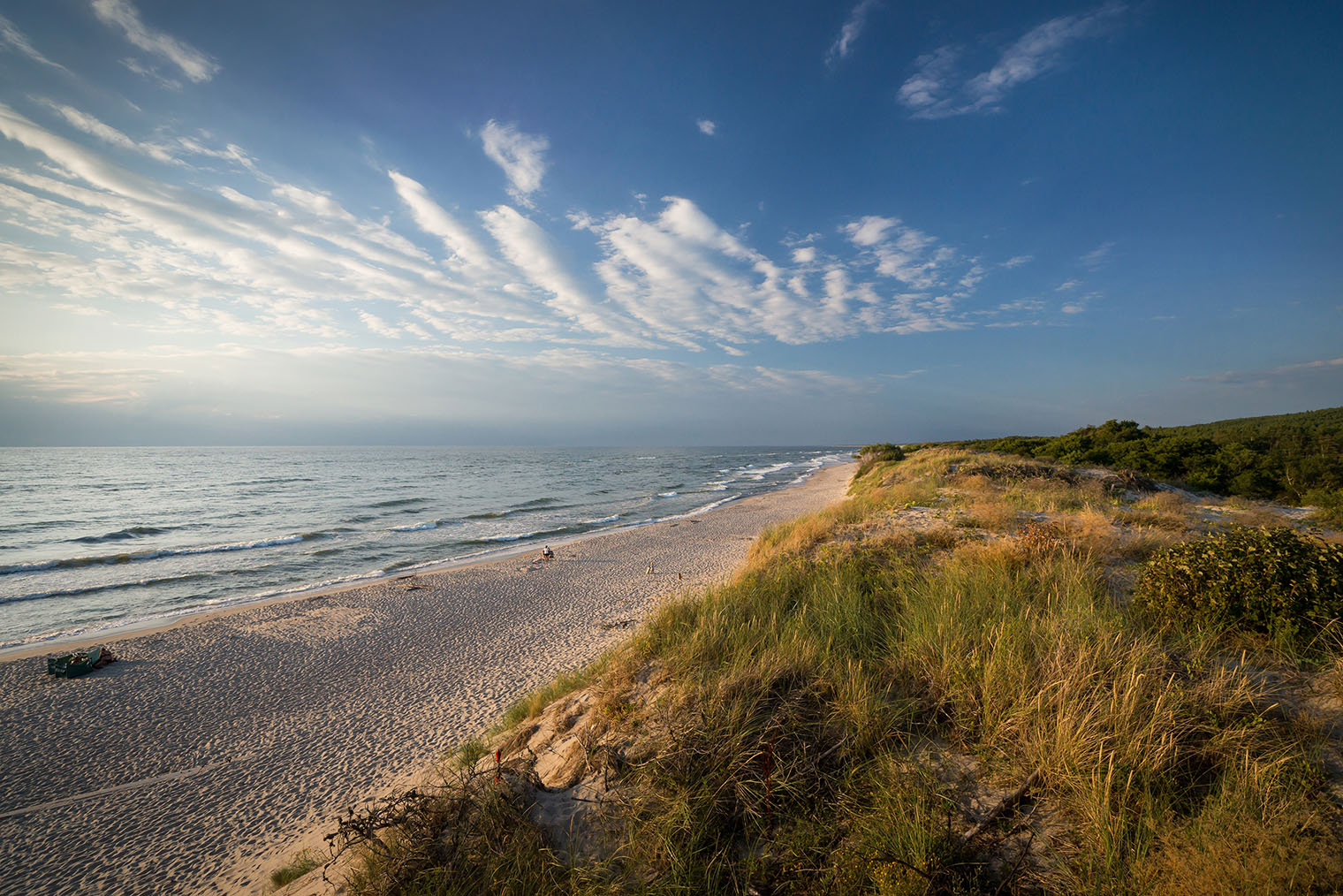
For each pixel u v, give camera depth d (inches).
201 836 262.1
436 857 137.2
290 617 596.1
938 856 106.7
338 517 1378.0
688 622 263.4
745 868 118.9
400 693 411.5
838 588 270.5
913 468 935.0
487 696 395.5
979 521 408.2
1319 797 102.7
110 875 239.1
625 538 1029.2
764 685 171.5
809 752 145.1
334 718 377.1
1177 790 113.8
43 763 330.3
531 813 149.7
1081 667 150.6
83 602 679.1
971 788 127.3
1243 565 183.5
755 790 134.2
